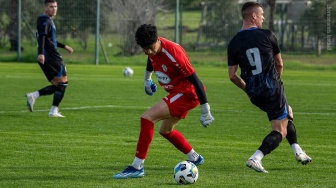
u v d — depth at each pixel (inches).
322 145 938.7
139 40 681.6
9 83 2007.9
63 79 1236.5
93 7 2984.7
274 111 700.7
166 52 693.9
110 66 2893.7
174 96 709.3
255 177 703.7
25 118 1205.7
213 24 2952.8
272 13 2810.0
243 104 1514.5
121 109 1379.2
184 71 693.9
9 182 668.7
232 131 1075.9
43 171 727.7
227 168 756.6
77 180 682.8
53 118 1210.6
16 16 3053.6
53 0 1213.7
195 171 669.3
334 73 2679.6
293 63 2861.7
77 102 1514.5
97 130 1061.1
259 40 704.4
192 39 2974.9
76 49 3031.5
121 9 2997.0
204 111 704.4
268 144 689.6
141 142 698.2
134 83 2080.5
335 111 1387.8
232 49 717.3
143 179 692.1
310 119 1248.8
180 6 3004.4
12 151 855.1
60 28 3004.4
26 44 3075.8
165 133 744.3
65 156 823.7
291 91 1879.9
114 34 3011.8
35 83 2015.3
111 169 745.0
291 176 711.7
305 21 2839.6
